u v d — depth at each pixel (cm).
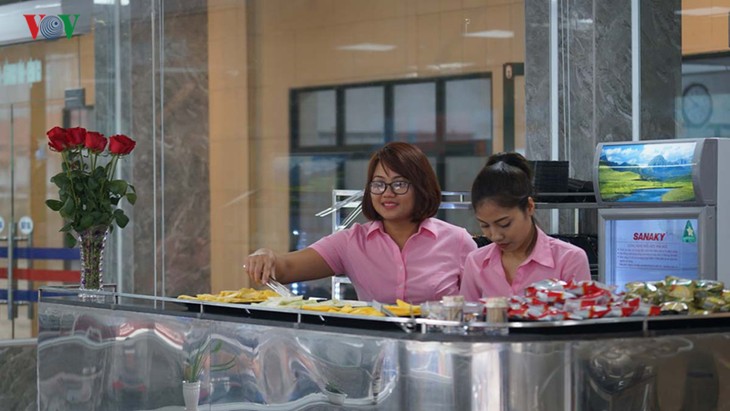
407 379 320
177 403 393
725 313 334
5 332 740
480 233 821
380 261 421
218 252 829
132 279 784
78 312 441
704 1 734
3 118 736
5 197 738
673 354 323
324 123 852
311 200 854
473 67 827
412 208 416
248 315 377
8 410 739
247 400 366
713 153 543
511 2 812
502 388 309
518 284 378
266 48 846
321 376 341
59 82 754
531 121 793
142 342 409
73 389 445
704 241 543
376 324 339
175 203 804
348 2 848
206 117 820
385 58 843
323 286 838
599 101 754
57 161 749
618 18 751
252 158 844
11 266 740
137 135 784
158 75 795
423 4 837
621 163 577
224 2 828
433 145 836
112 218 476
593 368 312
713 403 329
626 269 583
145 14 787
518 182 364
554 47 777
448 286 418
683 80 744
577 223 765
